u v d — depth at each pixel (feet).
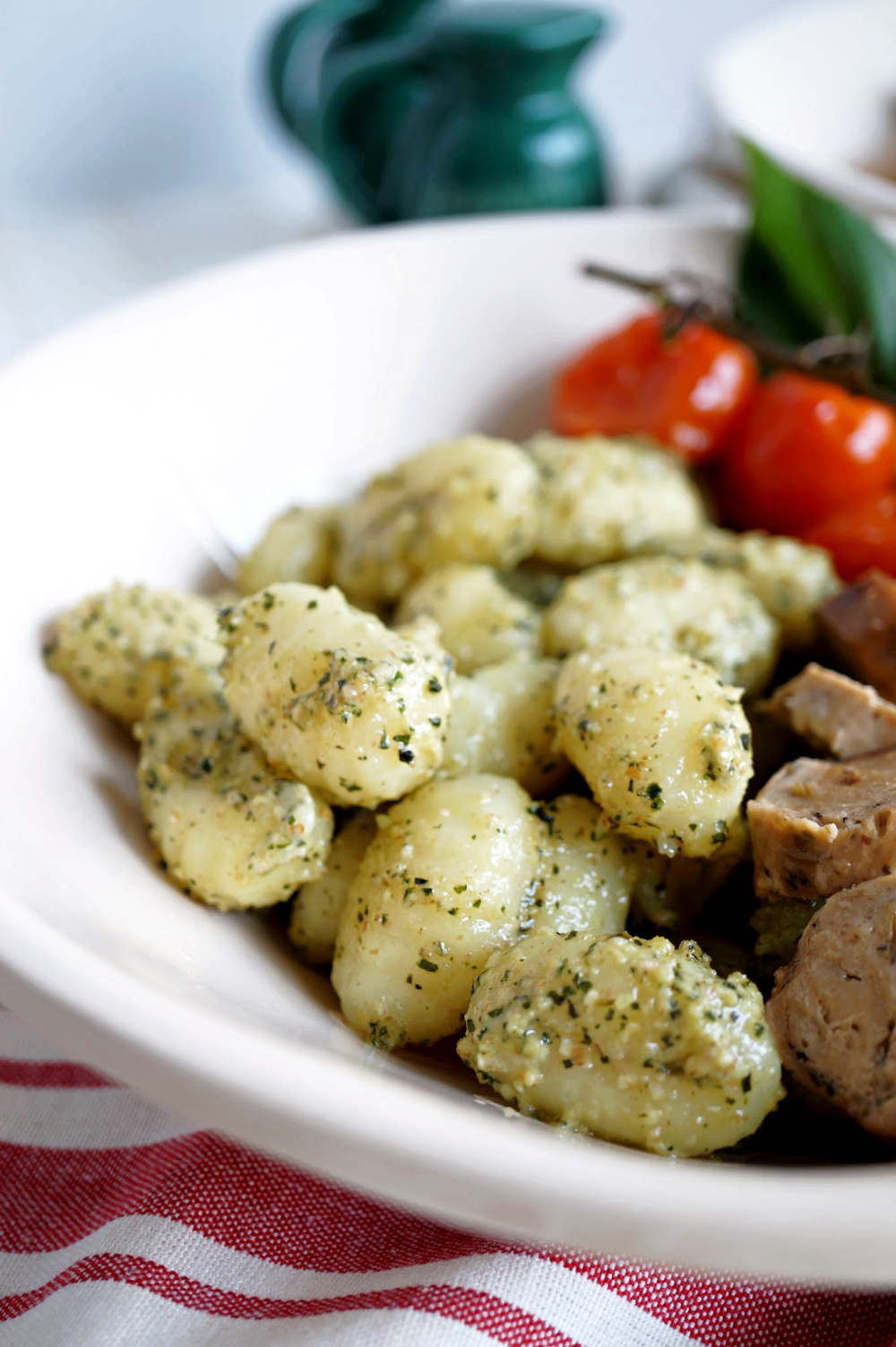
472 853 0.74
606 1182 0.59
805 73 1.33
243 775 0.77
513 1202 0.59
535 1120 0.68
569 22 1.28
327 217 1.63
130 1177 0.76
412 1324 0.69
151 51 1.59
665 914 0.78
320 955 0.78
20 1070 0.80
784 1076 0.70
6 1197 0.76
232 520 0.98
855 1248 0.59
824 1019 0.68
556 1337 0.70
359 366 1.04
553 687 0.81
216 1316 0.71
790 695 0.81
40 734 0.80
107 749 0.83
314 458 1.02
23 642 0.83
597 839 0.76
